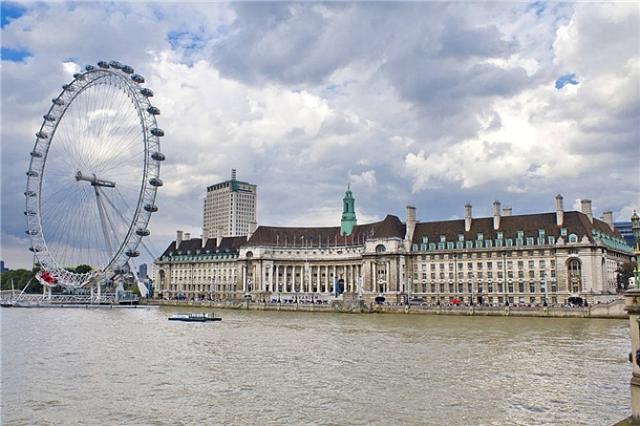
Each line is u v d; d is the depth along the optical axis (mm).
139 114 153000
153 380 49438
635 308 22297
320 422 36562
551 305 135125
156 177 154750
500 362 57812
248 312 158125
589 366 55062
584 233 148000
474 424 35875
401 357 61781
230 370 54156
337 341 77562
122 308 177625
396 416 37688
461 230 172500
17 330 95750
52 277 178750
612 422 35844
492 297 160625
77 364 58062
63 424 36688
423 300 173625
